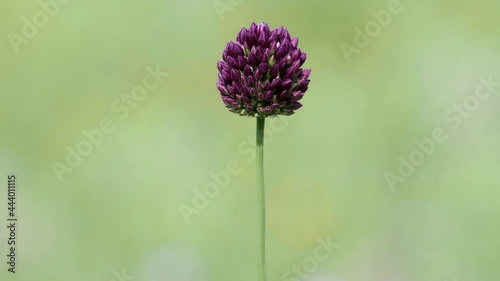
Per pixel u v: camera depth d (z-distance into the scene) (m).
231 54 0.55
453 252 0.73
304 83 0.55
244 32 0.55
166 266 0.73
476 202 0.75
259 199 0.54
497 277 0.72
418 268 0.73
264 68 0.54
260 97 0.54
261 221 0.54
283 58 0.55
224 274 0.73
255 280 0.73
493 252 0.73
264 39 0.55
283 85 0.54
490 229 0.74
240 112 0.55
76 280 0.73
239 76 0.55
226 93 0.55
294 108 0.55
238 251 0.75
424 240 0.74
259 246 0.54
